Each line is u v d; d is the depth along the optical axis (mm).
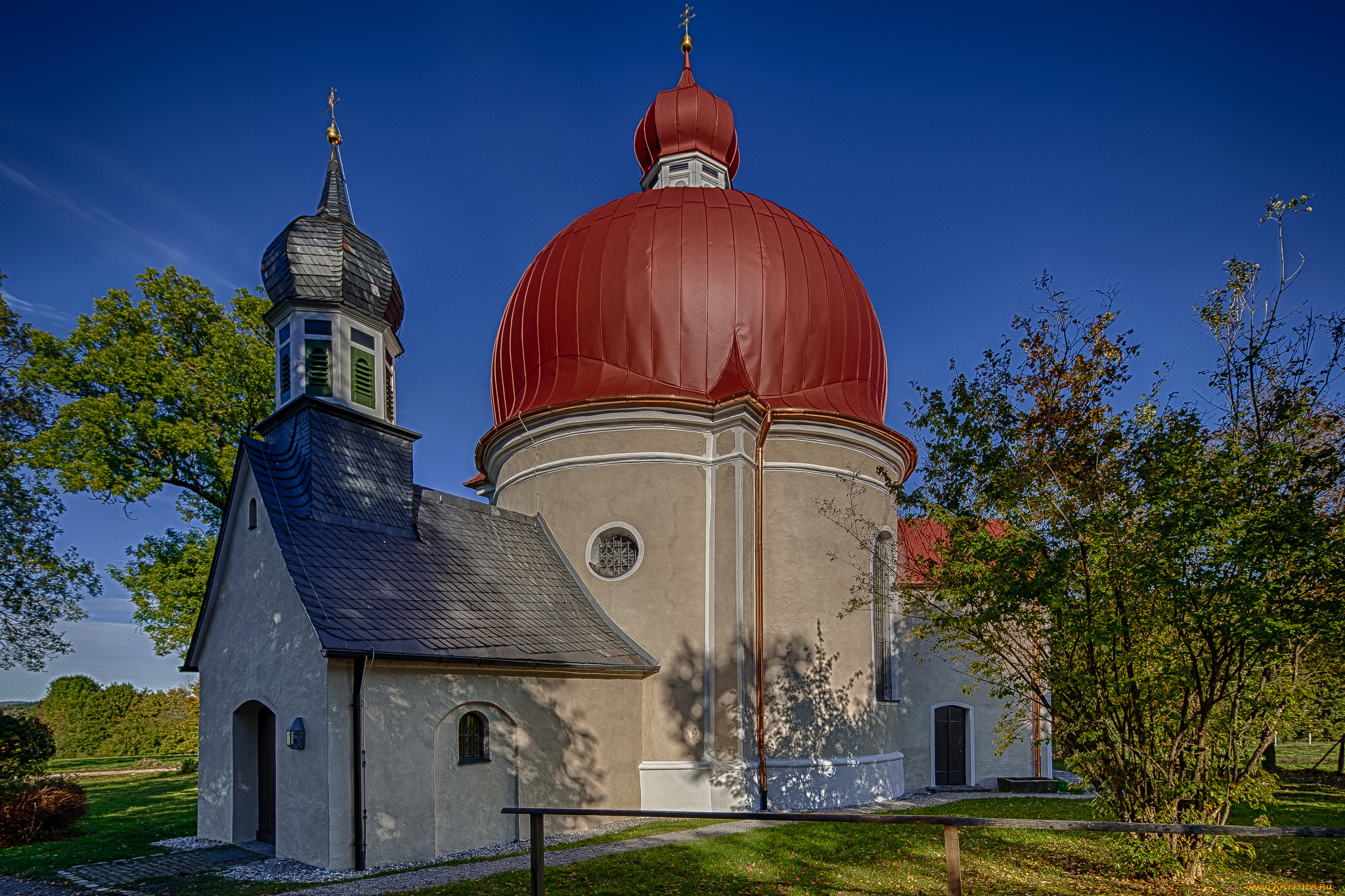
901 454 18891
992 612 9203
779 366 17406
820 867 9953
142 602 24344
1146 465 8836
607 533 16391
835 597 16734
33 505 19203
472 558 14898
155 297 23688
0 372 18906
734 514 15750
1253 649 8336
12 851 12391
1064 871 9711
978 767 20266
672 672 15430
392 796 11164
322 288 14531
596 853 10992
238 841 12617
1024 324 10086
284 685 11672
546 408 16781
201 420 23516
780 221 18828
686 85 24359
